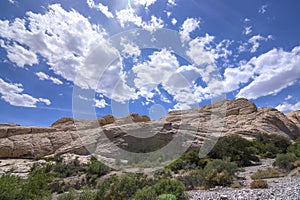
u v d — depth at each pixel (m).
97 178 13.33
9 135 30.39
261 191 7.10
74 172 16.44
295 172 10.77
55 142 29.58
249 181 9.78
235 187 8.59
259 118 34.50
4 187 6.95
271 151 21.61
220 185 9.27
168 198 6.04
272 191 6.93
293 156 13.20
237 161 16.05
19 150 27.02
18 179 8.09
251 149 19.14
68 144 27.94
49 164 18.03
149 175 11.17
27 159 25.80
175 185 6.96
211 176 9.67
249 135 29.53
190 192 8.12
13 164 19.11
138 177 8.74
